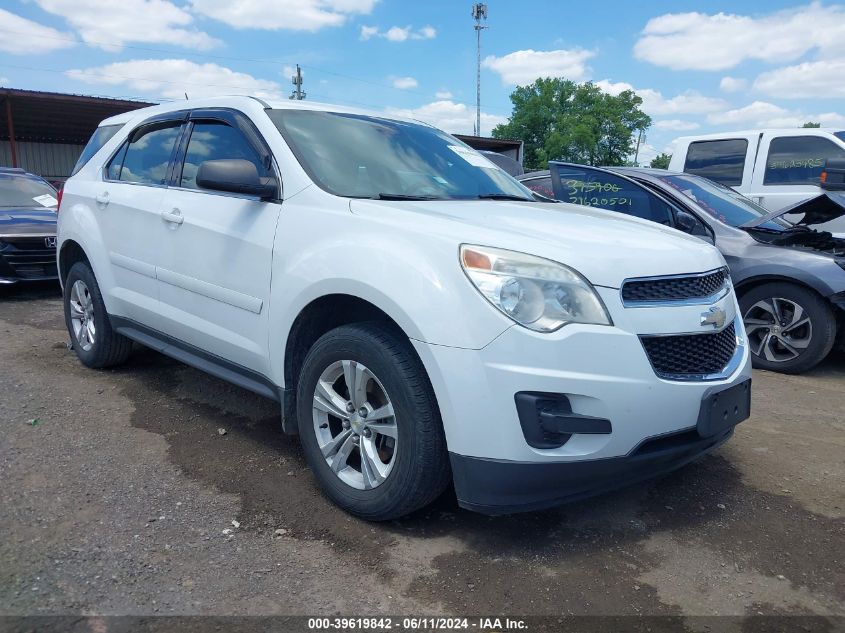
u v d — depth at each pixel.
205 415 4.23
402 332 2.88
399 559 2.75
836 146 8.42
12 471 3.34
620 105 58.47
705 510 3.27
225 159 3.75
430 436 2.72
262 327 3.37
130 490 3.22
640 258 2.81
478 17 49.53
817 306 5.36
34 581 2.49
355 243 2.95
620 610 2.49
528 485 2.61
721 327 2.98
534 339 2.54
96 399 4.41
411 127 4.29
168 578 2.55
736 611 2.51
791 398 5.00
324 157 3.53
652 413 2.67
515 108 61.47
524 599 2.53
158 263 4.06
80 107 19.72
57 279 8.16
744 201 6.81
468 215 3.10
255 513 3.06
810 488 3.53
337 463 3.08
